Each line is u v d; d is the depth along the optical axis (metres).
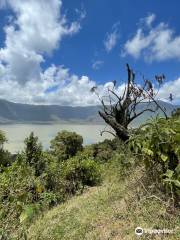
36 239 4.93
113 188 6.65
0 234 3.36
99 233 4.63
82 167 10.65
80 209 6.26
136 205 4.93
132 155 5.57
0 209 3.55
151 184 5.06
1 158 17.11
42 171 9.66
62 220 5.82
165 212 4.38
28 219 3.26
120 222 4.73
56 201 8.41
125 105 10.70
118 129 9.19
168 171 4.33
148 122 4.80
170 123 4.74
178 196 4.48
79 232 4.92
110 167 9.52
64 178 10.30
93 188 9.55
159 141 4.54
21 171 4.25
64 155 29.73
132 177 5.64
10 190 3.66
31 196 4.14
